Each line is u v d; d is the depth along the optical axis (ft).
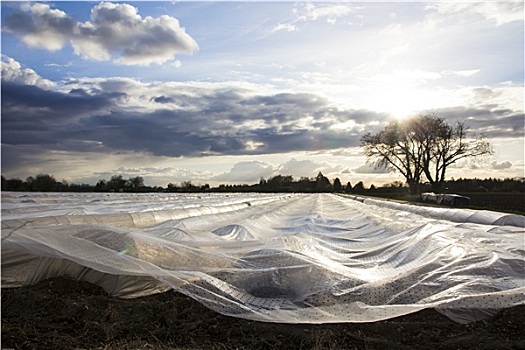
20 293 22.06
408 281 22.66
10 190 183.01
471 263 24.75
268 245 28.22
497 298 19.67
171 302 21.40
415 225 44.01
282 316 18.81
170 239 28.04
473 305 19.53
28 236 24.32
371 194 263.90
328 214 76.48
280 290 22.43
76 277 24.00
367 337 17.84
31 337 17.35
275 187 353.10
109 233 26.76
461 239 31.48
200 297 20.18
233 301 20.07
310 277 22.91
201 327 18.75
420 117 177.99
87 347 16.72
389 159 192.75
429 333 18.35
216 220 55.11
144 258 24.71
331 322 18.49
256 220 52.90
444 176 180.45
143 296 22.77
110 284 23.21
